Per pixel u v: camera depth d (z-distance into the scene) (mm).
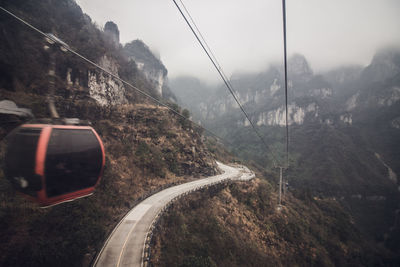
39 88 32531
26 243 16734
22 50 32781
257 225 44281
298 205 68000
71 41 53250
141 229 22766
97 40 70688
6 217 17766
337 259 49375
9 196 19516
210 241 30688
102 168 10766
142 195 32562
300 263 41125
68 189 8992
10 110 11312
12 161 8242
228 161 104625
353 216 142875
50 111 9234
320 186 168000
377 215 151250
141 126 52219
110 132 43969
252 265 31656
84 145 9664
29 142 8055
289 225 47781
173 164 48812
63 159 8594
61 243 18062
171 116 62531
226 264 28203
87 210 23562
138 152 44031
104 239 20453
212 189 44500
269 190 63969
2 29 30484
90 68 48875
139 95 74000
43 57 35750
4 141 20297
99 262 17031
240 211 45188
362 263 55438
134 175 38000
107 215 25172
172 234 27344
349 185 170125
